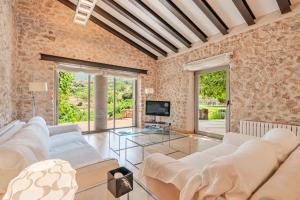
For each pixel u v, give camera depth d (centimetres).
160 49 595
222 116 464
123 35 564
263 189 86
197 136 504
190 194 103
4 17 288
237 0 312
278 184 88
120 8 424
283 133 150
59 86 494
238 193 87
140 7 396
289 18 320
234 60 411
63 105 502
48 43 443
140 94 625
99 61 525
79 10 380
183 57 555
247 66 385
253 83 374
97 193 134
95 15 495
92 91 541
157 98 657
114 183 110
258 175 94
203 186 100
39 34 431
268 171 102
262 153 107
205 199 98
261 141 125
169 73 608
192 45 516
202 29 445
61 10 461
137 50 609
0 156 119
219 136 471
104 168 147
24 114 411
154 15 420
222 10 368
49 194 66
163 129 407
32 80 421
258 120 363
